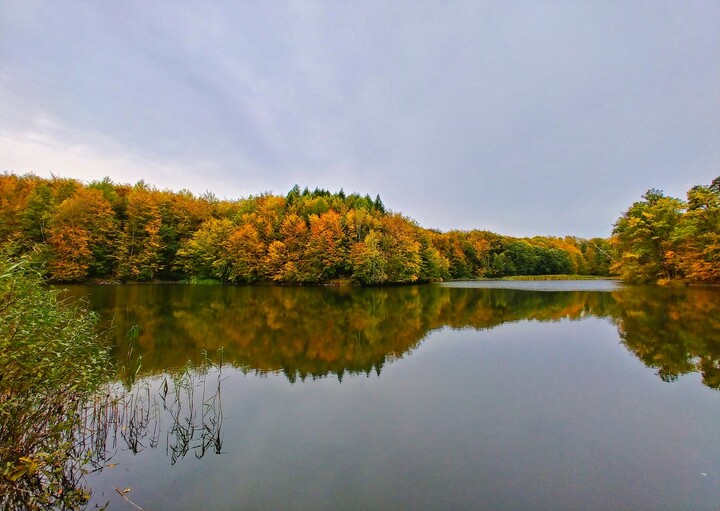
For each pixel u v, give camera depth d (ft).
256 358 44.55
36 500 17.35
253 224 196.13
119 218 180.14
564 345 50.98
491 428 26.05
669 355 45.32
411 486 19.16
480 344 51.98
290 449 23.17
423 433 25.30
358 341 53.88
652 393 32.83
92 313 25.39
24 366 17.80
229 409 29.43
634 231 156.35
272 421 27.30
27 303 18.35
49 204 152.35
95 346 26.73
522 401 31.09
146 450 23.07
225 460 21.89
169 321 68.13
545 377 37.35
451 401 31.19
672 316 72.90
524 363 42.47
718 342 51.47
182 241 188.75
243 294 124.88
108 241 160.97
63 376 20.59
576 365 41.45
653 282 159.74
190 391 32.89
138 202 174.60
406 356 45.57
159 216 180.14
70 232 144.46
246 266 179.93
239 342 52.54
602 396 32.19
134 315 74.02
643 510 17.22
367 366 41.47
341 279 186.60
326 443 23.93
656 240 152.25
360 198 267.59
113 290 125.90
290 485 19.31
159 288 140.56
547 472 20.47
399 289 158.10
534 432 25.40
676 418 27.63
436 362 42.96
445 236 270.26
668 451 22.79
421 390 33.73
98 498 18.40
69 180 188.24
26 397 18.10
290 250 184.65
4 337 17.04
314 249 178.70
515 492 18.60
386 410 29.22
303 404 30.53
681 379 36.55
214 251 185.26
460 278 271.69
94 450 22.89
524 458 21.97
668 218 148.15
